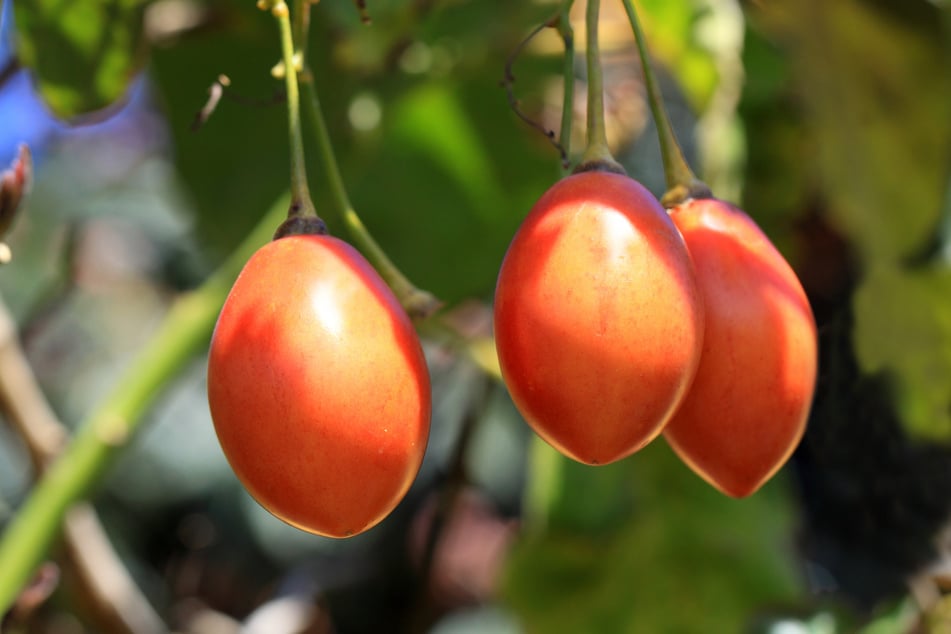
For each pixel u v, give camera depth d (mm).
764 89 819
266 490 574
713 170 812
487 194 893
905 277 767
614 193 583
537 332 573
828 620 835
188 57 844
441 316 878
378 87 843
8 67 808
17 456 1151
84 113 732
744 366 595
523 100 888
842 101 746
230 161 883
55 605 938
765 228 815
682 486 868
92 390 1200
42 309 1032
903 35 721
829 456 789
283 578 1154
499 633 1272
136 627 849
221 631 1039
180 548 1156
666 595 869
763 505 863
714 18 821
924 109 736
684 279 578
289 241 589
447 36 834
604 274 571
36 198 1207
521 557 892
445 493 983
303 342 572
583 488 883
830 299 791
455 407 1165
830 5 720
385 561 1156
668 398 575
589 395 570
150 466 1160
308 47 812
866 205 763
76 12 703
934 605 801
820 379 783
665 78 966
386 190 879
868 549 809
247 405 571
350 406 570
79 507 839
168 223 1195
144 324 1241
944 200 755
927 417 775
